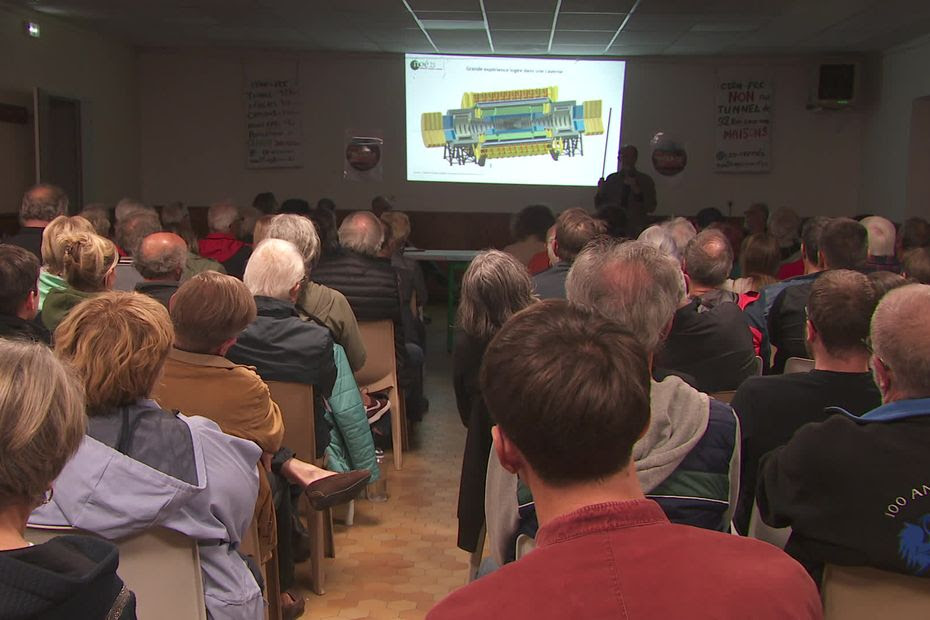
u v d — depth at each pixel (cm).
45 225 400
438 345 727
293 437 262
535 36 820
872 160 898
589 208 956
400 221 547
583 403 83
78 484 147
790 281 321
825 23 729
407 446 431
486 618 77
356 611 266
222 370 207
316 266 363
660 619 75
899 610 139
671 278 167
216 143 968
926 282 319
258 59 955
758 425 184
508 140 950
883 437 138
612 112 938
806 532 142
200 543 166
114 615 100
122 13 741
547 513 87
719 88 931
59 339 161
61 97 773
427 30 798
